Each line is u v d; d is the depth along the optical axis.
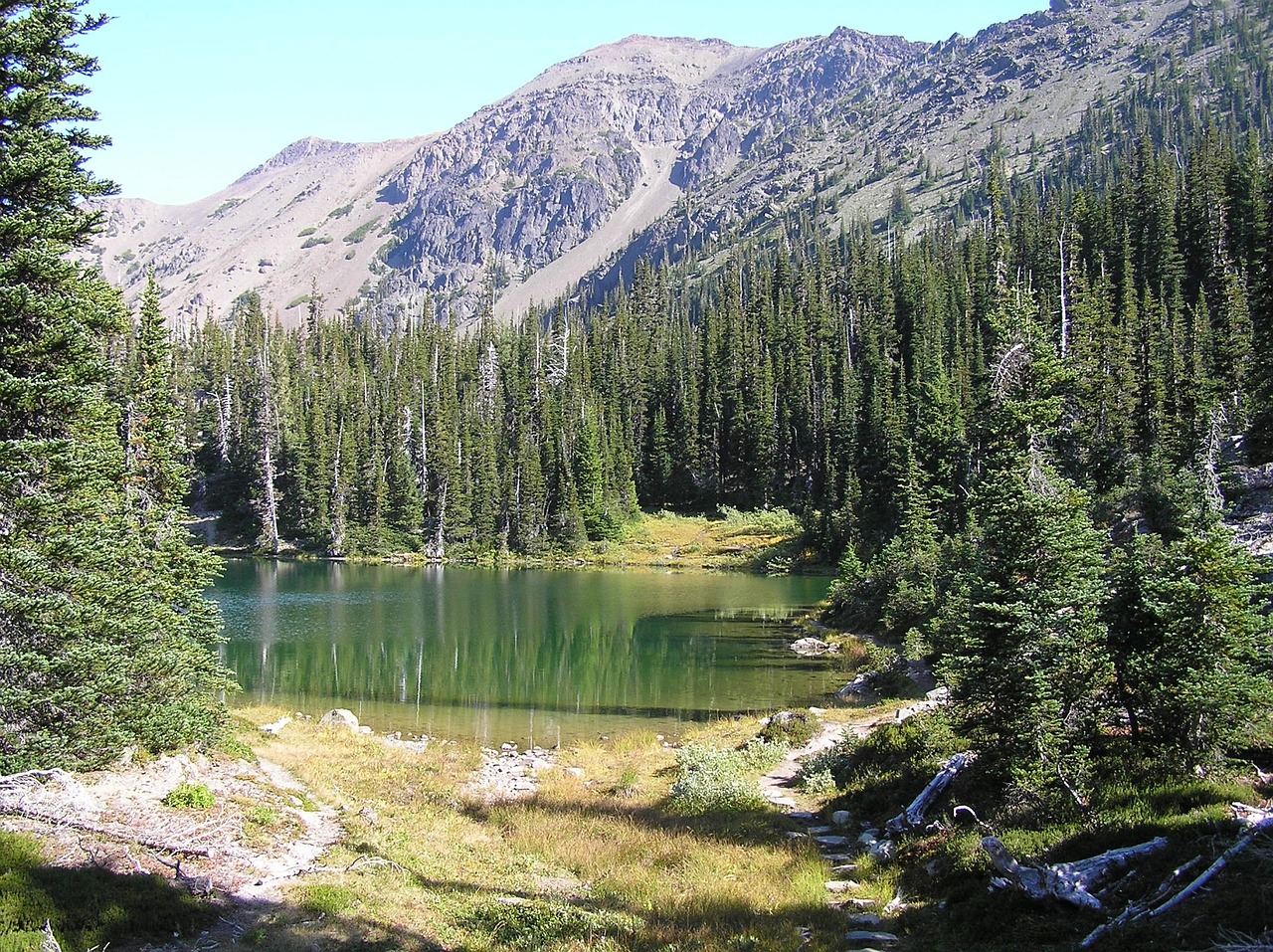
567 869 17.55
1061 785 15.55
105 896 11.58
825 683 42.00
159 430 26.06
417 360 143.88
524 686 41.84
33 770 15.48
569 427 121.31
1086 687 16.28
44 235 17.47
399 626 59.69
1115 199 113.81
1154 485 41.66
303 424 113.25
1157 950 9.45
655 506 126.19
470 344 153.12
